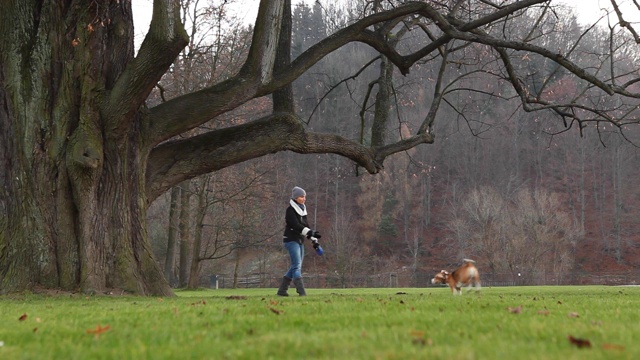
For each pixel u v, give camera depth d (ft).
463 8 61.67
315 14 178.19
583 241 248.11
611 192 273.13
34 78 40.19
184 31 38.47
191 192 114.83
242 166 123.03
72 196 40.09
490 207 210.59
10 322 19.80
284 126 47.60
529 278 196.03
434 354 10.99
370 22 49.98
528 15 73.41
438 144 285.02
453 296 38.01
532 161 284.41
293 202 47.14
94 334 15.74
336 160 285.23
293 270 46.80
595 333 14.53
